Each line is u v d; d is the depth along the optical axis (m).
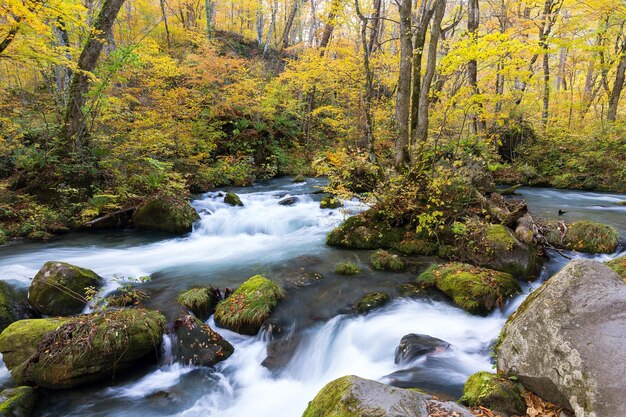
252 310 5.49
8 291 6.20
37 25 7.93
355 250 8.49
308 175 18.41
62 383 4.39
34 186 10.48
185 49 20.41
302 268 7.43
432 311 5.79
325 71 17.11
